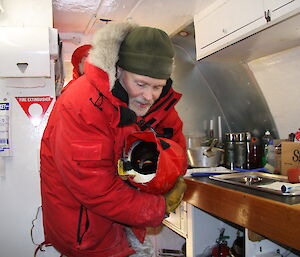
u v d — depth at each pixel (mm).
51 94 1514
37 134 1500
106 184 957
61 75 1767
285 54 1731
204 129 2535
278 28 1327
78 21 2166
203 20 1854
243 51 1716
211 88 2502
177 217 1892
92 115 971
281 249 1468
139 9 1895
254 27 1393
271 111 2041
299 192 1188
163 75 1010
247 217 1183
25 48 1404
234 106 2369
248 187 1344
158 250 2041
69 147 945
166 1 1753
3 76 1390
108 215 991
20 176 1483
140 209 993
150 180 969
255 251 1437
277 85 1909
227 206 1307
